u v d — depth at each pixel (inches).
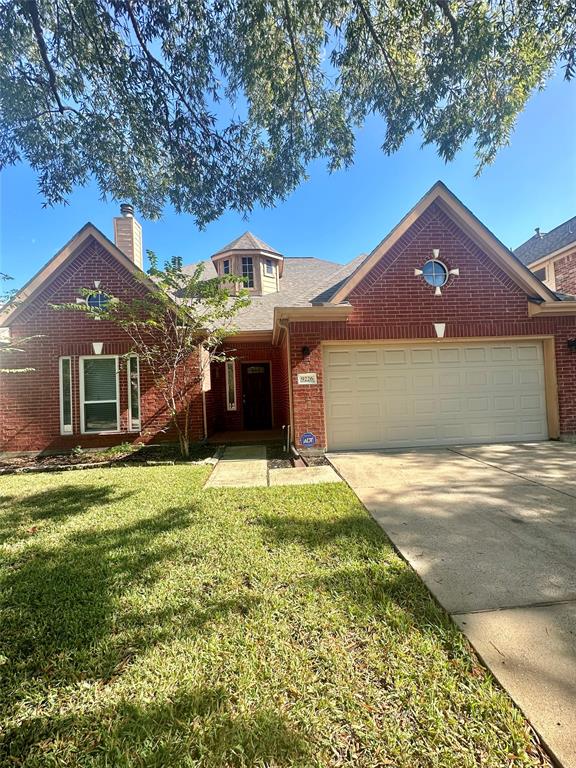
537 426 358.3
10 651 91.0
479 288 347.9
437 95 203.3
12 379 384.8
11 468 326.0
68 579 124.1
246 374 546.3
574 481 221.6
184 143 227.1
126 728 69.7
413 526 160.9
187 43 198.1
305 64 218.1
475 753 63.6
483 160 226.8
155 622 99.6
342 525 162.2
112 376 396.5
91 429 392.8
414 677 79.4
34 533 166.7
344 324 337.1
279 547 141.7
